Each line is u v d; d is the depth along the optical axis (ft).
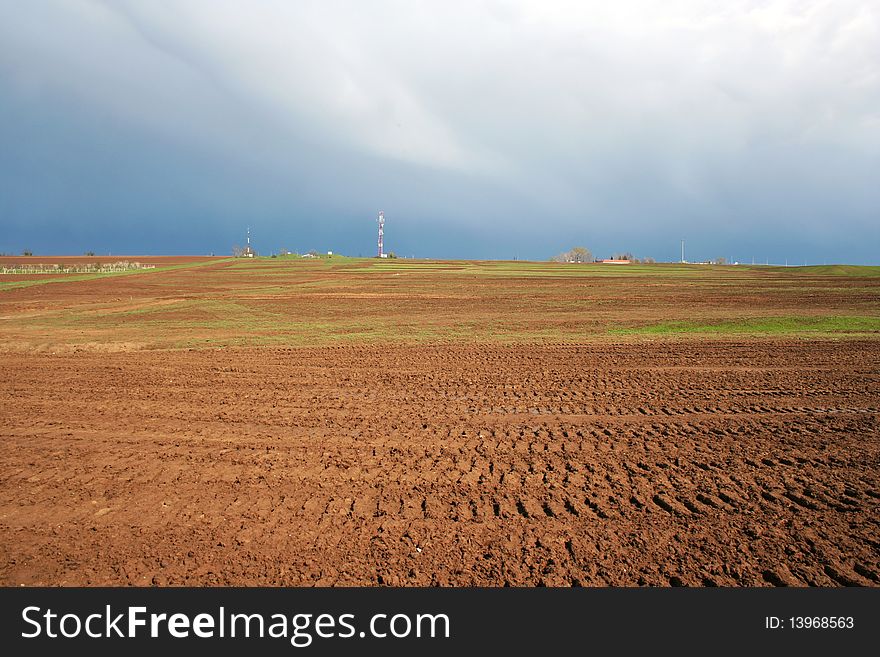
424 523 18.11
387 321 79.20
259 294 121.19
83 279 162.40
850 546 16.58
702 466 22.95
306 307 97.45
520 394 36.04
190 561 16.14
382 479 21.80
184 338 63.72
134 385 39.63
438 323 76.54
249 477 22.16
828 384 37.86
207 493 20.65
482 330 69.15
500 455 24.47
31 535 17.63
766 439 26.37
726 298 106.32
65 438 27.40
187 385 39.55
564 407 32.71
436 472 22.49
